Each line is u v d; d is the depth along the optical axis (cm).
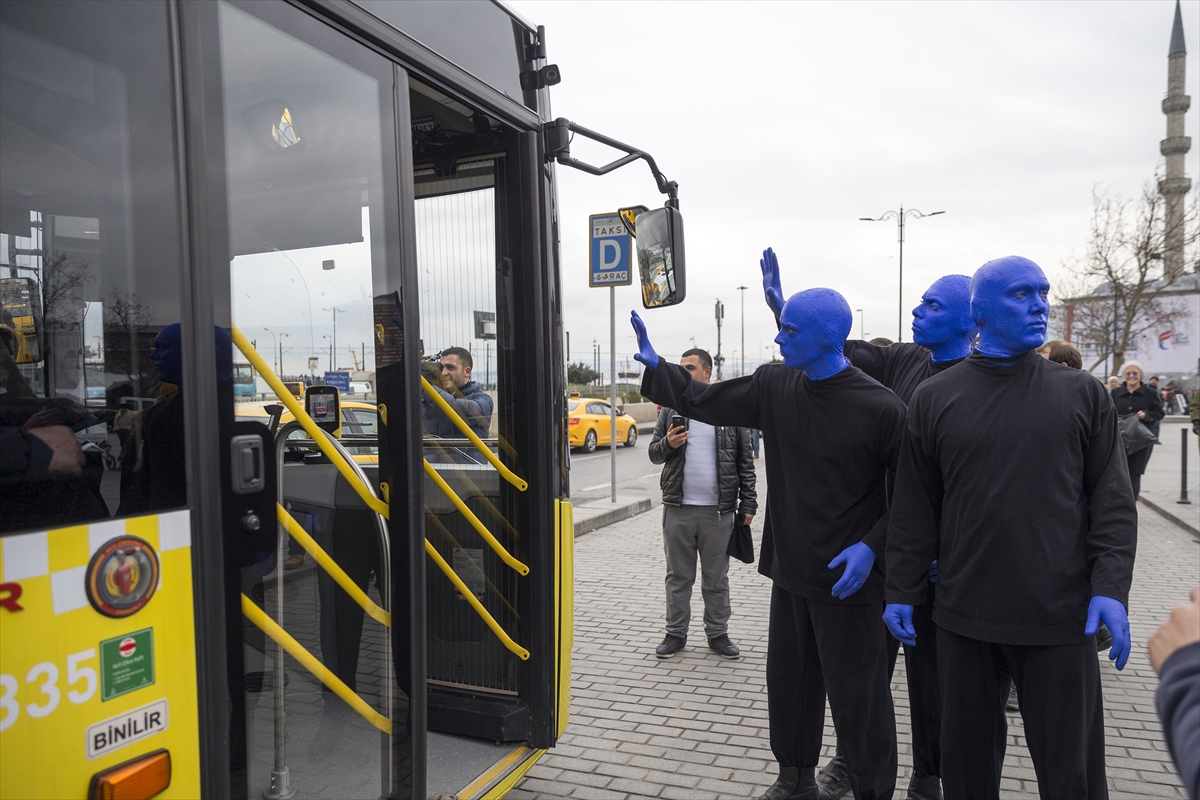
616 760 396
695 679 507
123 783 154
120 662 156
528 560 328
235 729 180
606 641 586
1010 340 261
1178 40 6656
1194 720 108
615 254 795
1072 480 254
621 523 1101
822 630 317
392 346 237
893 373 403
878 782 313
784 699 336
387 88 242
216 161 183
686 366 568
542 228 325
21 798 140
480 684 338
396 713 235
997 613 255
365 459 233
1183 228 2505
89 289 163
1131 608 669
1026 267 261
